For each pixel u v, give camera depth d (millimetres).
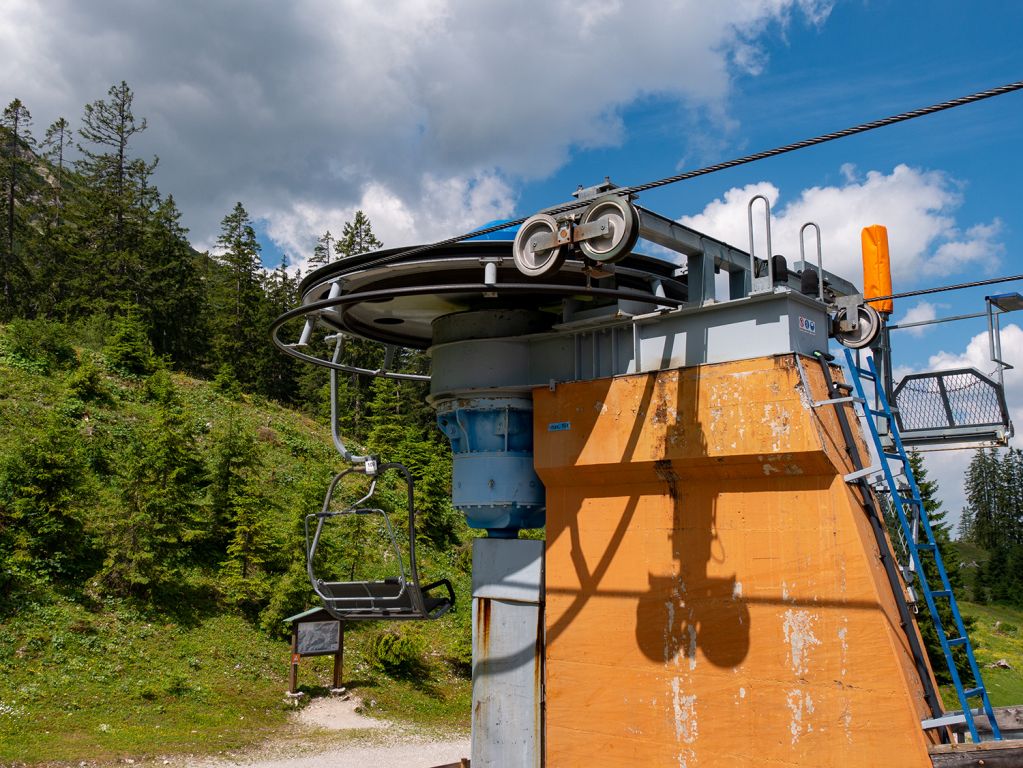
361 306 10742
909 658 7078
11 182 62219
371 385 58906
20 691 16281
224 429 34594
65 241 60469
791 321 7777
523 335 9938
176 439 23172
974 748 6418
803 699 7238
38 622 18547
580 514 9141
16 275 59219
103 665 18188
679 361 8539
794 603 7414
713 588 7941
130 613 20375
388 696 21141
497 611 9922
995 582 89875
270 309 63750
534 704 9352
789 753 7254
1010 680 38844
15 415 26812
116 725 16156
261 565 24500
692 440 8117
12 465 20812
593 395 9078
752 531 7770
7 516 20547
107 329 43625
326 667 21938
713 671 7820
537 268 7473
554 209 7738
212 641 20906
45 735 14984
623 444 8680
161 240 61250
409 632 23734
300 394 60344
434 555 30969
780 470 7629
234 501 24656
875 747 6785
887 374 9555
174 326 57750
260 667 20672
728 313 8211
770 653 7488
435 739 18266
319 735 17797
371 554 28594
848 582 7137
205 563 24141
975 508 140625
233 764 15211
